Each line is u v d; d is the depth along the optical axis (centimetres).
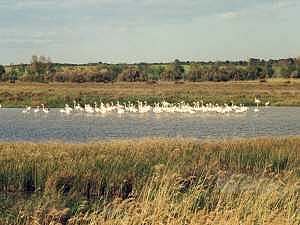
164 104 8812
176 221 1362
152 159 2573
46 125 6369
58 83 14612
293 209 1443
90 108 8650
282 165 2769
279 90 11819
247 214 1440
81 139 4862
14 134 5322
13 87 11825
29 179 2348
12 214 1814
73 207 1967
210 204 1736
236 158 2794
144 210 1411
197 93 11269
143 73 16238
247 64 17738
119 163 2506
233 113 8362
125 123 6738
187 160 2620
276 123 6612
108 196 2228
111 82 15400
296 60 17325
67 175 2330
